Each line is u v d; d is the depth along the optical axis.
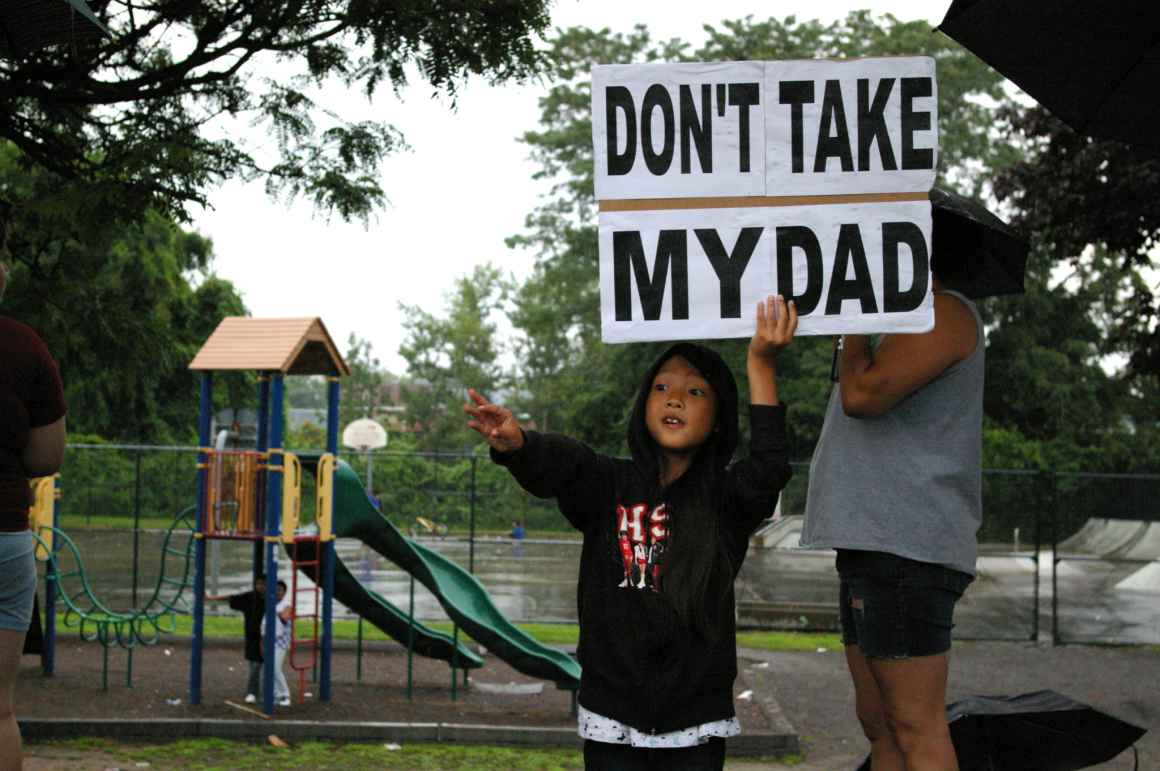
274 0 8.12
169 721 8.81
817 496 3.56
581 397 42.94
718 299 3.22
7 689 3.89
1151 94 3.63
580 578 3.34
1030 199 16.28
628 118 3.24
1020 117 15.97
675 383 3.32
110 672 11.29
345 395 67.31
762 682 12.28
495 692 11.34
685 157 3.23
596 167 3.23
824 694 11.70
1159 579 20.50
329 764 8.14
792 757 9.02
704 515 3.24
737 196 3.23
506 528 25.31
